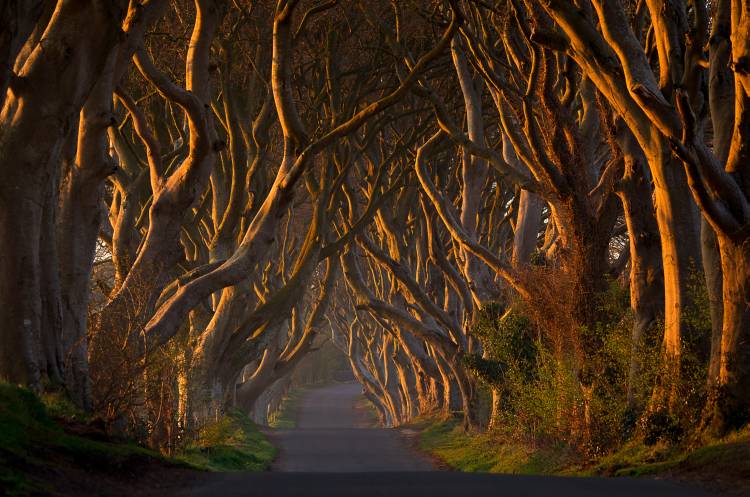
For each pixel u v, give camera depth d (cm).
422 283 8112
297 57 6412
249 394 8294
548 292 3931
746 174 2653
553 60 3944
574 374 3716
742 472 2141
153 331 3666
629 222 3588
